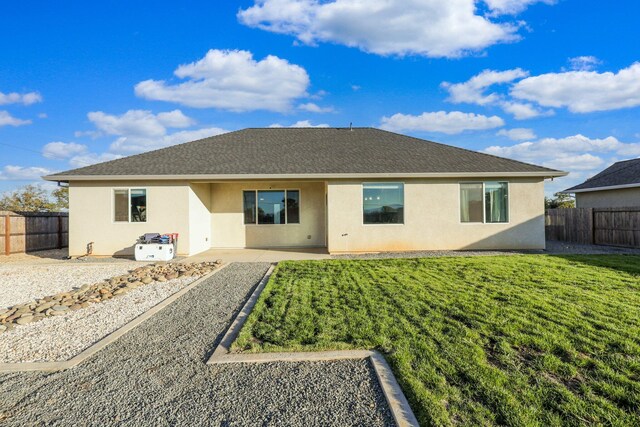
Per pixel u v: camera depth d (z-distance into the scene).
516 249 12.83
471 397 2.94
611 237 14.20
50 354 4.20
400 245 12.80
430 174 12.44
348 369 3.60
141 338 4.62
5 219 13.94
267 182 14.92
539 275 7.79
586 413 2.68
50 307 6.14
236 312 5.74
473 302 5.70
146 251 11.52
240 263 10.72
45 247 15.91
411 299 6.00
